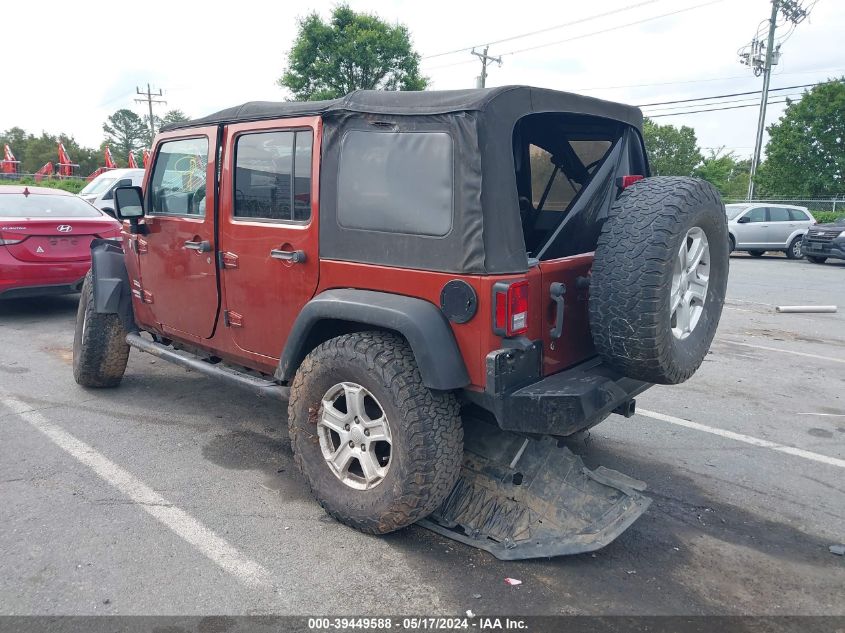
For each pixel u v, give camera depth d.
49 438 4.62
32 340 7.32
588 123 3.92
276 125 3.70
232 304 4.14
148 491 3.89
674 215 3.03
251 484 4.01
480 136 2.90
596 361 3.56
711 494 4.08
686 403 5.76
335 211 3.43
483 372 2.99
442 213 3.03
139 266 4.97
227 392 5.66
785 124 36.19
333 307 3.30
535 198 4.18
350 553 3.29
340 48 25.48
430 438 3.10
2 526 3.46
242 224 3.95
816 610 2.96
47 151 68.56
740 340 8.29
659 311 2.99
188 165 4.38
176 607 2.85
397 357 3.16
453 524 3.47
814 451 4.76
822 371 6.84
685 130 63.75
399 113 3.15
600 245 3.13
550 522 3.33
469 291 2.94
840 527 3.71
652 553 3.39
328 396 3.45
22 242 7.62
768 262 18.69
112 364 5.41
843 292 12.61
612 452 4.69
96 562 3.16
